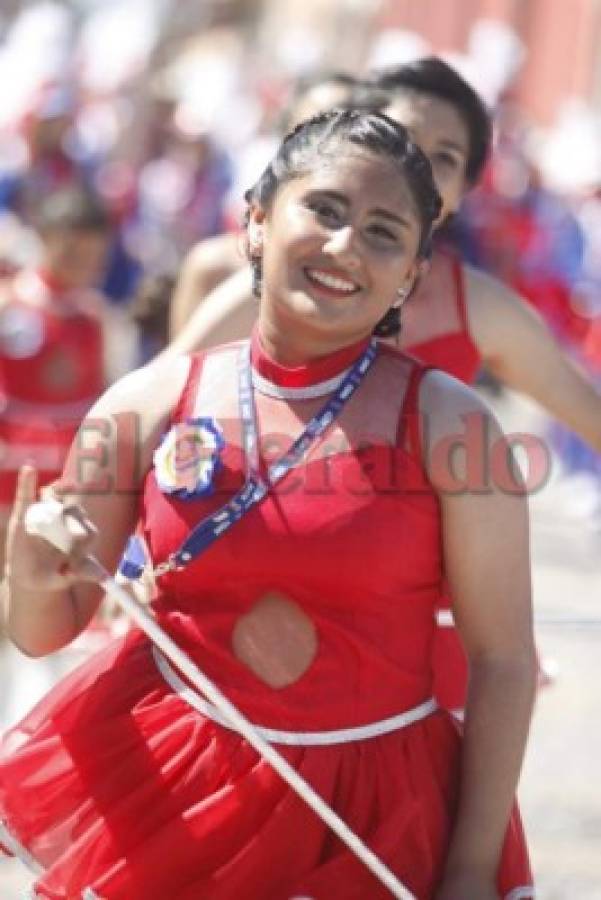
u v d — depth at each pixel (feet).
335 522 24.63
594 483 79.92
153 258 95.50
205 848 24.79
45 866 25.59
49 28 105.60
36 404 57.93
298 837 24.71
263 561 24.75
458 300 34.50
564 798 47.44
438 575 25.46
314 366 25.31
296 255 25.07
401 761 25.13
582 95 108.78
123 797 25.21
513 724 25.27
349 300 25.02
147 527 25.46
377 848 24.76
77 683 25.99
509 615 25.43
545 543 73.92
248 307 34.01
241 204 58.85
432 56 33.96
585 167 90.33
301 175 25.21
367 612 24.85
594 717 53.06
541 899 40.98
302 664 24.89
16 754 25.70
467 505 25.05
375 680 24.99
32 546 24.88
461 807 25.34
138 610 24.48
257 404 25.43
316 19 159.94
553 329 85.71
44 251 58.49
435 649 32.14
